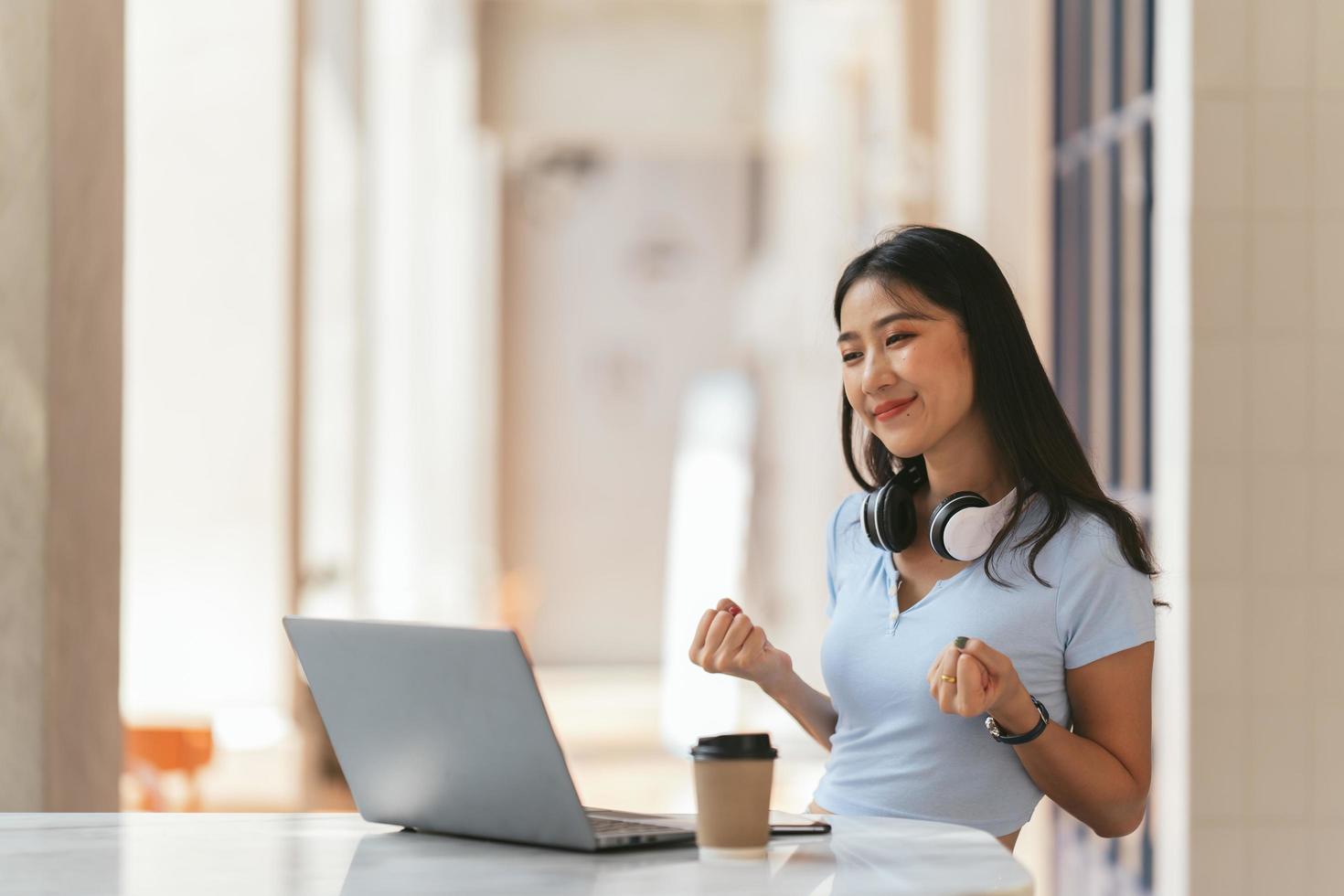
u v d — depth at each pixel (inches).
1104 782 75.0
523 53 441.1
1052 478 81.2
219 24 248.2
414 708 66.7
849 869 59.7
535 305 561.6
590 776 323.0
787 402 469.4
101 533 117.4
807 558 421.7
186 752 196.7
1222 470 123.5
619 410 563.2
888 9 286.8
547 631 559.2
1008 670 70.5
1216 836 123.0
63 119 110.6
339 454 327.9
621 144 561.0
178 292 248.5
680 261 563.8
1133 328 143.0
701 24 441.1
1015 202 208.2
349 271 328.8
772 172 521.7
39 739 108.7
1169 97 128.0
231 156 248.5
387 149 392.8
